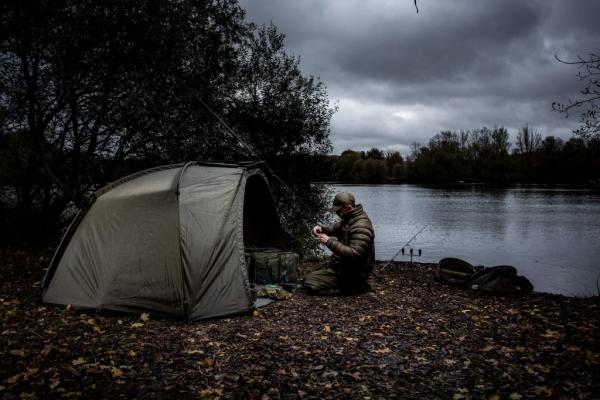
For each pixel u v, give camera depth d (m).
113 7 8.39
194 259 5.57
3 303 5.91
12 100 9.02
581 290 11.00
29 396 3.35
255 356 4.35
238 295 5.77
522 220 27.70
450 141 107.12
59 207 11.18
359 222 6.93
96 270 5.82
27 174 10.38
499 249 17.44
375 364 4.23
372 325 5.44
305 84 12.37
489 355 4.49
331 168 12.88
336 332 5.14
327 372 4.02
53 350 4.29
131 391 3.55
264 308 6.11
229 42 11.19
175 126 9.66
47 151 10.19
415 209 35.78
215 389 3.61
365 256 6.88
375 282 8.61
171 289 5.47
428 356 4.46
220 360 4.23
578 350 4.58
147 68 8.90
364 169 110.00
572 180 78.94
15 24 8.13
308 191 12.63
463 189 73.88
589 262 14.86
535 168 88.50
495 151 98.88
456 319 5.83
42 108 9.43
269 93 12.10
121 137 10.16
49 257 9.34
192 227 5.70
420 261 14.66
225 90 11.02
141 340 4.69
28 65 8.99
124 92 8.67
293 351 4.52
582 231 22.73
